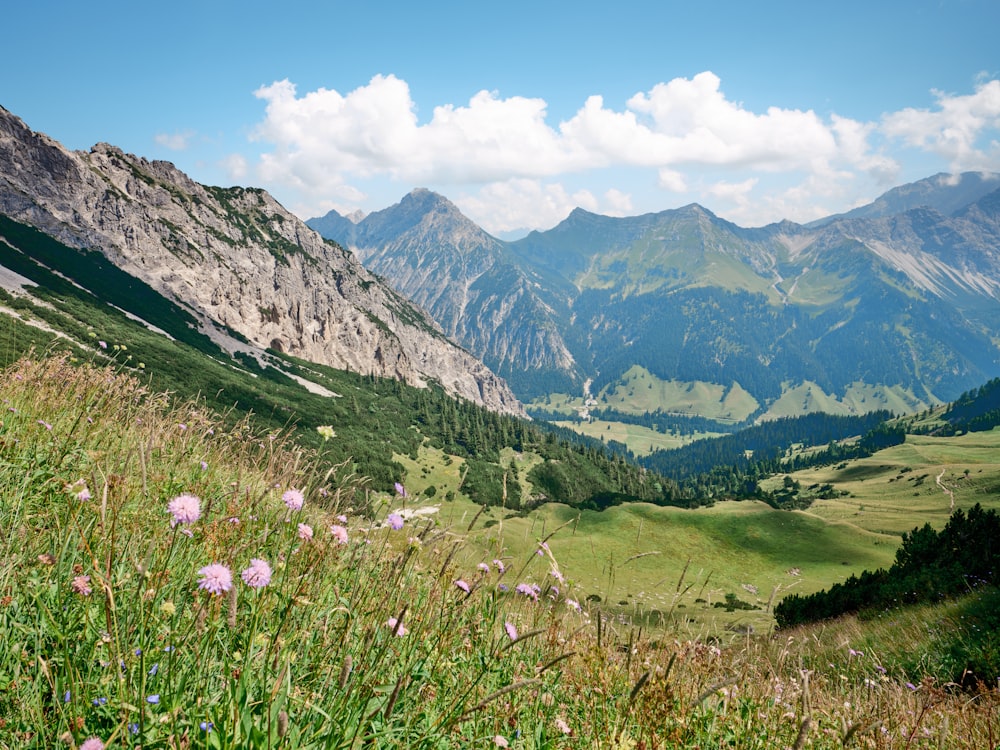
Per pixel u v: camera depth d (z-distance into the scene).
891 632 16.08
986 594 16.94
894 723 4.97
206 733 2.22
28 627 2.40
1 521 3.33
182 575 3.05
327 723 2.47
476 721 3.12
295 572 3.37
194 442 6.11
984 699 6.21
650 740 3.38
